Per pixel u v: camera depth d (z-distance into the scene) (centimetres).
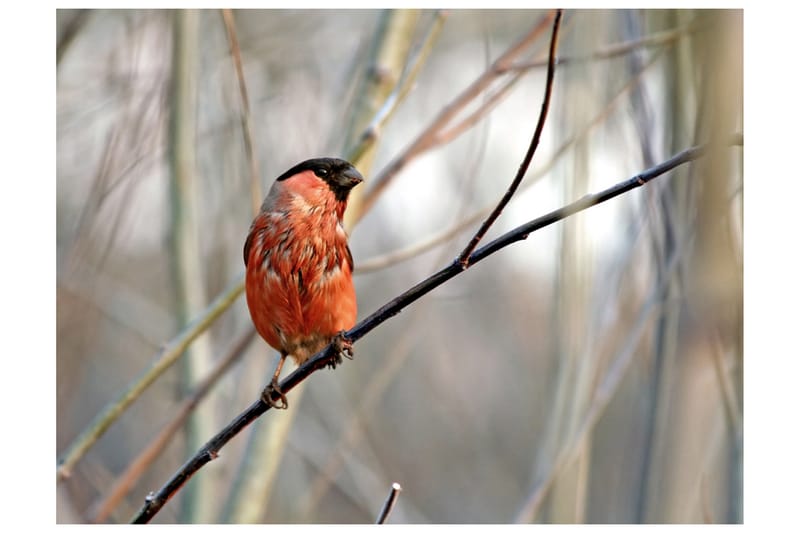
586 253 998
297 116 1212
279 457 952
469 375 1730
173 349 898
